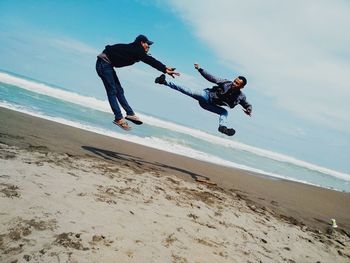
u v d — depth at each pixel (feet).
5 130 24.49
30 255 9.62
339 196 46.60
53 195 14.25
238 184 32.35
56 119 40.01
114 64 20.29
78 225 12.19
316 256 17.11
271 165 75.20
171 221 15.60
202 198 21.84
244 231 17.65
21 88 64.49
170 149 46.65
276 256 15.39
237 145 109.19
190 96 21.66
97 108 74.38
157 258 11.60
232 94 21.54
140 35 20.17
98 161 23.39
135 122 21.43
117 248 11.43
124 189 18.33
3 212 11.52
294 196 35.60
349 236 23.98
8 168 16.11
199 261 12.34
